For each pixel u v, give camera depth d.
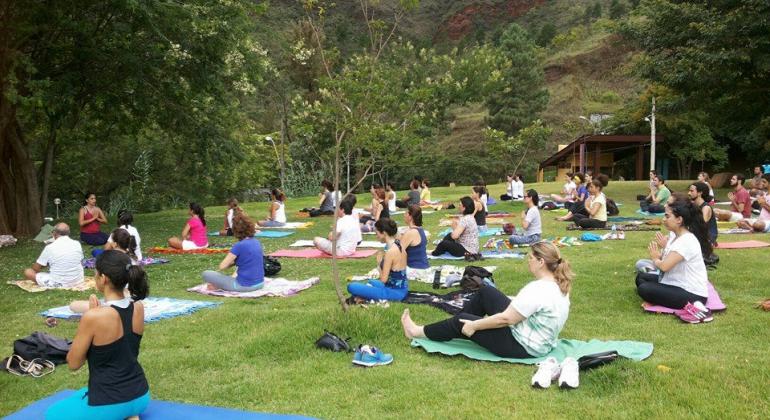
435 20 90.00
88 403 3.76
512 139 29.52
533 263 5.18
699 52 18.19
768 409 3.92
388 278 7.02
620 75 69.31
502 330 5.12
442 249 10.23
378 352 5.14
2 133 14.44
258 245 8.09
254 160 32.56
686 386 4.25
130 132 19.78
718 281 7.81
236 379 4.87
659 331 5.84
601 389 4.32
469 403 4.21
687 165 43.12
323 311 6.19
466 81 24.59
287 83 34.34
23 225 15.33
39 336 5.32
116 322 3.79
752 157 37.72
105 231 16.45
